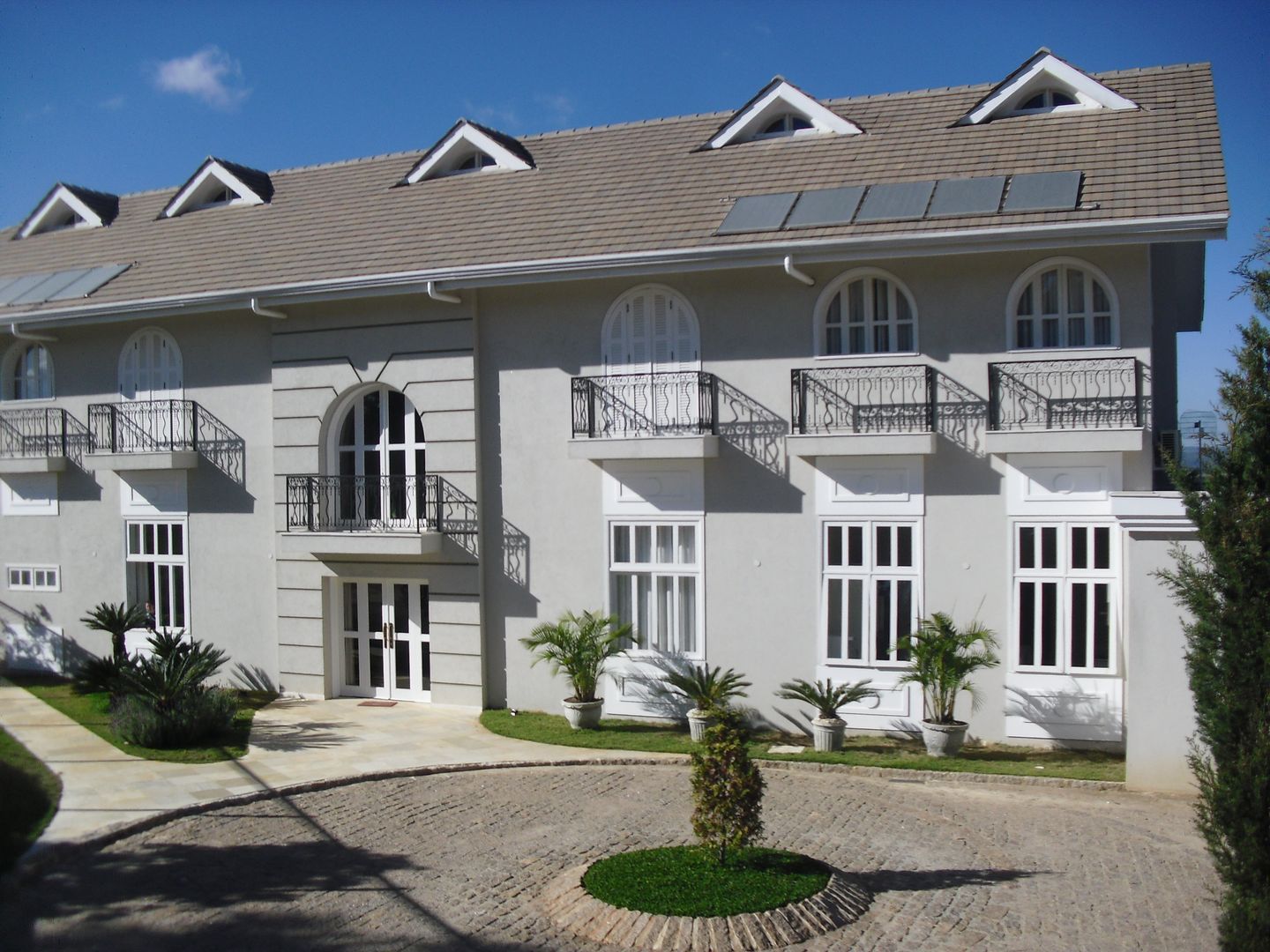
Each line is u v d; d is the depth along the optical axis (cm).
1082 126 1659
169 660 1625
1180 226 1353
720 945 845
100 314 1948
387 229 1919
